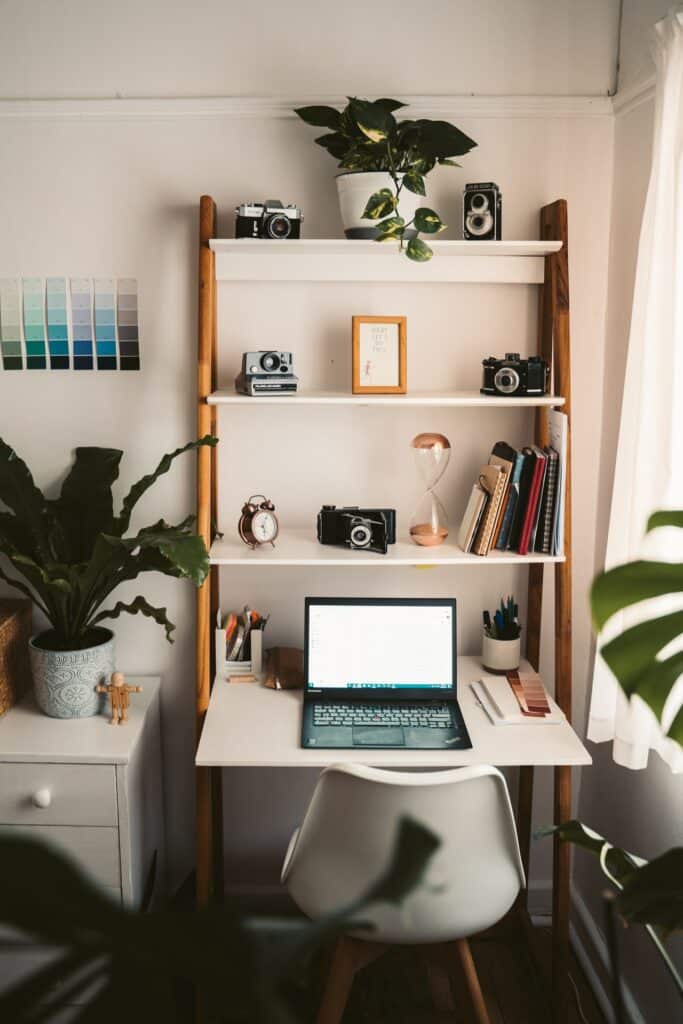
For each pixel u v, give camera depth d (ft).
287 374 7.64
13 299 8.28
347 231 7.68
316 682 7.88
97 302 8.29
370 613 7.91
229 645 8.48
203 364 7.59
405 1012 7.84
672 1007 6.98
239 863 9.30
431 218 7.34
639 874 3.48
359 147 7.50
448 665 7.90
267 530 7.90
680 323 6.31
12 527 7.93
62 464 8.55
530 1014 7.96
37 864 0.88
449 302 8.38
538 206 8.31
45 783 7.32
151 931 0.95
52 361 8.36
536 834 4.56
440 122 7.28
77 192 8.14
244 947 0.97
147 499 8.58
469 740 7.16
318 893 6.26
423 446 7.84
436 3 7.95
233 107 7.99
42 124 8.02
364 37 7.98
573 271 8.41
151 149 8.09
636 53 7.66
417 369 8.48
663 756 6.79
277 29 7.95
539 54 8.07
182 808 9.12
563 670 7.91
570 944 8.95
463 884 6.09
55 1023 5.16
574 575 8.91
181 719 8.95
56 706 7.80
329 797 5.92
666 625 2.77
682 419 6.39
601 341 8.54
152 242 8.22
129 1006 0.93
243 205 7.65
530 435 8.65
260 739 7.19
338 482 8.63
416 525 8.13
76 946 0.93
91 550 8.06
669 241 6.48
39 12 7.86
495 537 7.90
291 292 8.30
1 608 8.24
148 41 7.93
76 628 7.96
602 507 8.64
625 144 7.96
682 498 6.44
